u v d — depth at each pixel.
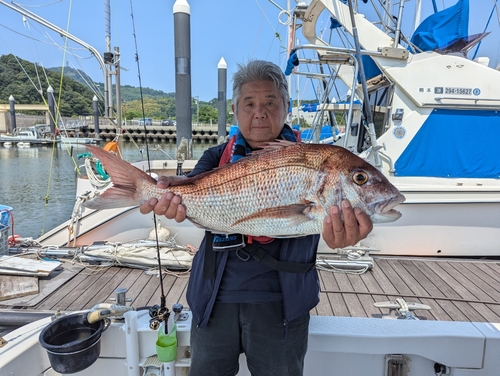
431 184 5.18
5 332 3.34
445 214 4.84
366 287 4.09
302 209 1.55
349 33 5.21
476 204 4.79
